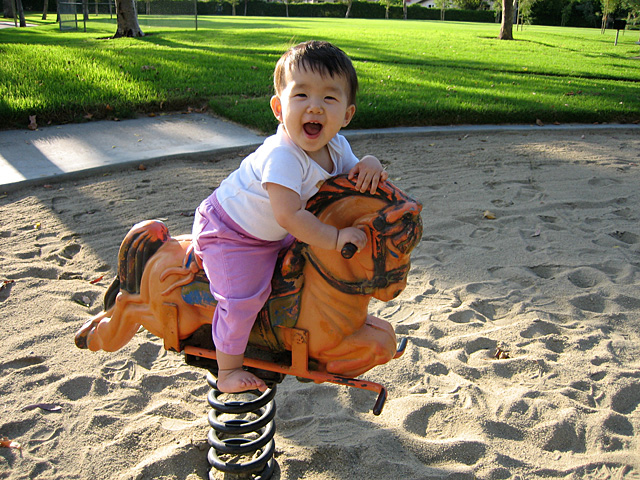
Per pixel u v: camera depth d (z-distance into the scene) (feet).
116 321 7.81
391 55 55.93
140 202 19.04
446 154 25.77
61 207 18.52
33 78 31.42
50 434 9.62
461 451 9.43
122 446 9.34
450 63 51.72
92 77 32.96
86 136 25.12
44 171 20.70
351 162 6.99
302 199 6.37
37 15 149.28
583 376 11.44
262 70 40.14
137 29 65.92
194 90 32.07
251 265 6.62
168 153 23.29
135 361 11.66
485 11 221.87
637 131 31.22
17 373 11.05
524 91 37.83
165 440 9.52
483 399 10.76
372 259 6.31
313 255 6.55
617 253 16.74
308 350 6.89
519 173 23.40
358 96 31.96
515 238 17.65
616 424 10.19
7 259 15.20
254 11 219.00
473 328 13.08
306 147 6.09
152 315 7.45
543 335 12.91
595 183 22.56
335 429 9.82
